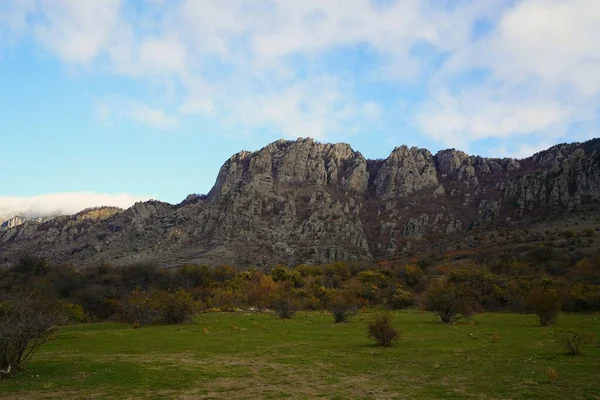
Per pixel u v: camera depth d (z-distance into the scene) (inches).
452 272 4128.9
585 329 1648.6
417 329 1786.4
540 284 3346.5
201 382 805.9
